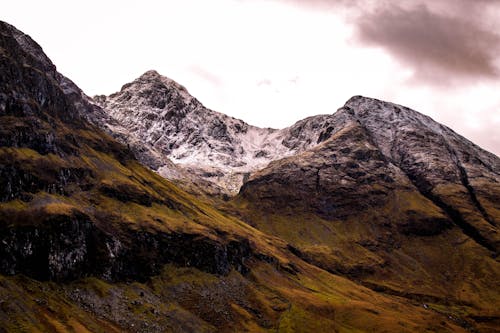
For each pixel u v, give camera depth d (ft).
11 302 627.05
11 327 583.17
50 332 608.60
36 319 622.95
